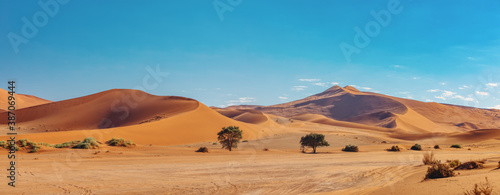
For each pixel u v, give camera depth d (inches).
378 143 3479.3
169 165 1050.1
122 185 681.0
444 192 433.1
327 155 1654.8
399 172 839.1
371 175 810.8
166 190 634.2
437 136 4411.9
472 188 426.0
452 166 845.8
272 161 1234.0
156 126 3248.0
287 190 631.8
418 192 461.7
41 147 1422.2
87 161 1122.0
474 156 1403.8
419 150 2329.0
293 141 3181.6
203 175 831.7
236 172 892.6
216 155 1569.9
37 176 781.9
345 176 810.2
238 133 2177.7
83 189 634.2
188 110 4365.2
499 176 501.4
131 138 2787.9
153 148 1756.9
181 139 3139.8
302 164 1116.5
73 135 2420.0
